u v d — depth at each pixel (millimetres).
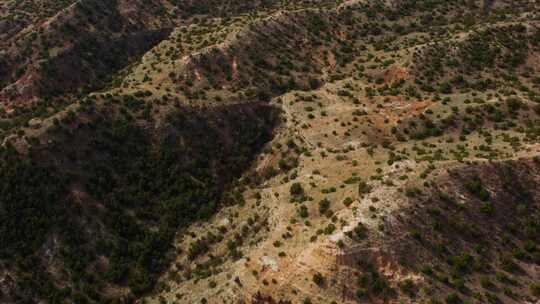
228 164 111750
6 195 93062
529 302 67750
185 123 114188
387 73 124500
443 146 96500
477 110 104312
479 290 68375
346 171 91625
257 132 118062
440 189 77562
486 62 120562
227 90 124688
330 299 68625
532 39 123500
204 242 94000
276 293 72188
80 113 107500
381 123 109000
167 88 122938
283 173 103875
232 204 101938
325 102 120562
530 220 76688
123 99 115000
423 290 67875
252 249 84500
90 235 94125
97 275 90125
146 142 110062
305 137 109250
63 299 85688
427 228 73500
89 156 103438
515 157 83750
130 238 96812
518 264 71938
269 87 127875
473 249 73000
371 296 68438
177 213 101750
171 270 92000
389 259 70312
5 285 84938
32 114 123062
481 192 77688
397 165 83125
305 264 72312
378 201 75750
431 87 116500
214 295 78250
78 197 97125
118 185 102875
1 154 97875
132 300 88438
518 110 102562
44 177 96562
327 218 79250
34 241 90312
